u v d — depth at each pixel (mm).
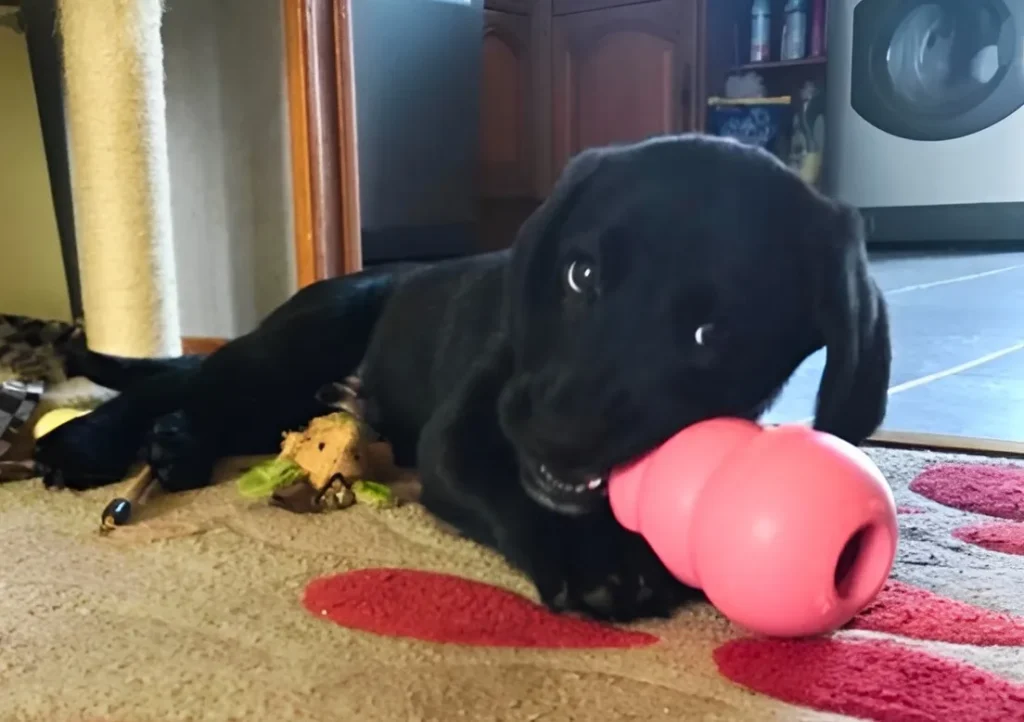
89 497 1115
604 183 763
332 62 1626
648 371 717
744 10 3799
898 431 1400
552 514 825
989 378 1741
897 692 666
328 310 1233
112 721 644
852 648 730
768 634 714
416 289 1214
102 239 1484
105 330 1512
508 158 3949
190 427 1191
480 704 659
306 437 1123
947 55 3697
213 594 845
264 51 1610
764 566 670
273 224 1660
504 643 752
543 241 783
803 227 746
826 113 3861
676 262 719
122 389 1340
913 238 3850
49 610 812
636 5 3775
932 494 1129
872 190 3875
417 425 1167
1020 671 708
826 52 3732
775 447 701
